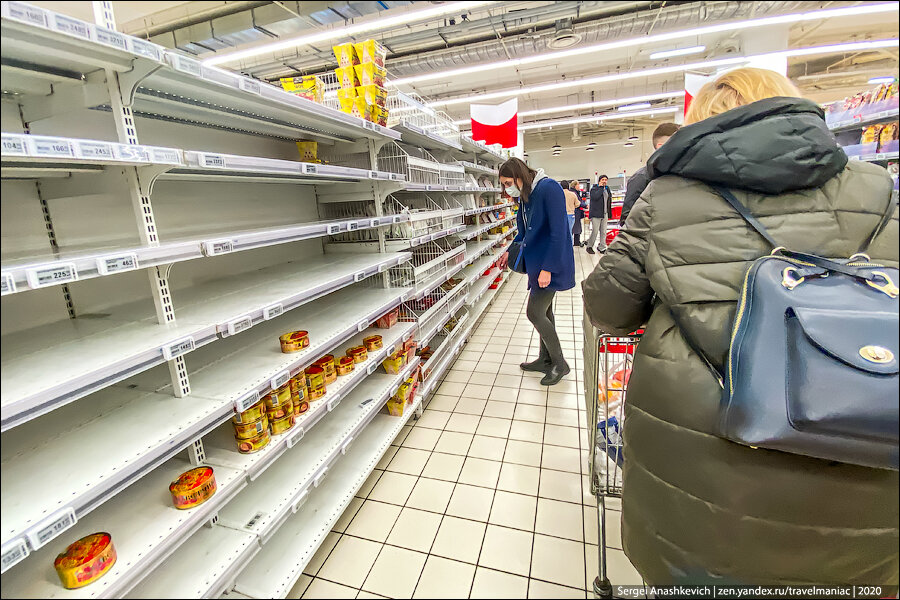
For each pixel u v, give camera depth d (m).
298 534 1.70
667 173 1.15
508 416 2.78
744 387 0.89
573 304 5.64
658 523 1.15
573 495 2.01
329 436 2.03
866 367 0.78
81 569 0.99
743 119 1.00
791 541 0.96
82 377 0.97
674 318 1.11
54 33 0.89
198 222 1.97
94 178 1.27
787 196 0.99
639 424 1.18
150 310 1.55
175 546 1.17
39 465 1.08
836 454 0.83
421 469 2.26
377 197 2.67
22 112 1.25
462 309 4.48
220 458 1.51
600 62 8.73
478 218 5.12
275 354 1.77
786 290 0.89
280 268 2.38
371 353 2.35
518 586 1.55
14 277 0.83
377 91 2.47
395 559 1.70
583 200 15.02
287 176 2.13
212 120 1.97
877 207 0.91
